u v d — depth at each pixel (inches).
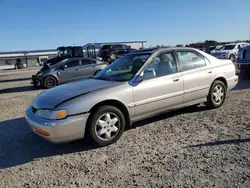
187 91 197.5
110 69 203.0
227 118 196.4
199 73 205.5
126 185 113.2
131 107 168.6
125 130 185.9
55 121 143.5
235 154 134.0
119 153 147.9
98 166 133.8
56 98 155.8
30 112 165.2
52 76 486.6
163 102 183.9
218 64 224.2
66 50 761.0
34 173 131.6
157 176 118.6
